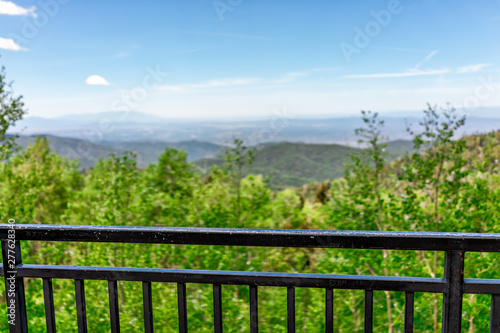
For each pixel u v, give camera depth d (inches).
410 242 41.1
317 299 261.7
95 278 48.4
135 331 249.9
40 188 352.8
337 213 271.3
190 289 278.2
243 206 359.3
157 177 805.9
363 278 43.3
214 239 44.1
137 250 283.1
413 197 244.5
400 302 235.9
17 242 50.0
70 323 232.2
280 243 42.9
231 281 45.7
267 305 275.1
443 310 42.2
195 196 349.4
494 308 41.5
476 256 217.9
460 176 235.3
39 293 229.1
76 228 47.2
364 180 260.7
